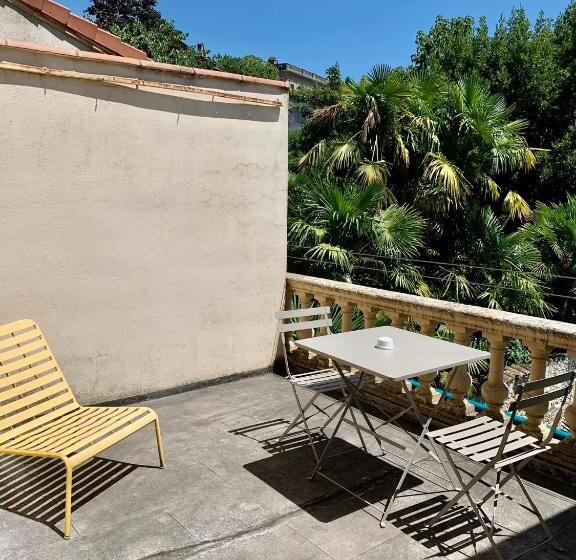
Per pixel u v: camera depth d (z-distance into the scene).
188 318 4.93
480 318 3.82
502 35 16.47
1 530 2.82
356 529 2.88
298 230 8.28
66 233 4.14
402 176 10.80
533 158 11.76
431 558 2.65
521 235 9.95
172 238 4.71
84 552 2.64
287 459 3.68
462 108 10.50
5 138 3.79
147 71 4.38
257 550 2.68
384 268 8.44
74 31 4.83
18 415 3.33
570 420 3.36
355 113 10.77
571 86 15.43
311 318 5.58
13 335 3.78
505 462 2.63
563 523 2.97
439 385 6.93
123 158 4.35
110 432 3.20
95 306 4.36
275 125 5.28
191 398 4.85
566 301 10.33
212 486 3.30
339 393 5.07
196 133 4.73
